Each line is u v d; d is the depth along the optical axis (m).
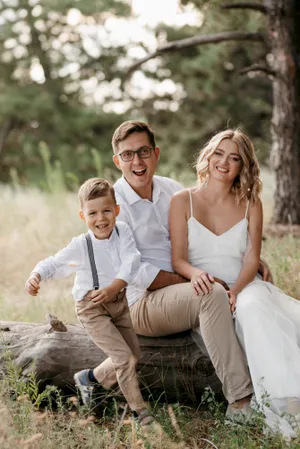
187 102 21.31
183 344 4.13
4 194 11.48
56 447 3.35
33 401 4.07
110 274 3.87
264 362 3.75
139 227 4.25
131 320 4.01
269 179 10.77
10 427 3.31
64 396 4.00
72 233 8.02
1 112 22.62
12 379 3.76
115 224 3.93
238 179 4.31
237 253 4.24
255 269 4.18
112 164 22.50
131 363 3.77
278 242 6.64
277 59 8.21
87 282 3.88
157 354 4.11
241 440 3.52
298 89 8.20
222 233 4.26
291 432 3.62
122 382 3.77
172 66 19.97
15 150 24.41
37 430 3.52
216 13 9.98
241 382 3.78
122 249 3.88
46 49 23.27
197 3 9.51
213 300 3.79
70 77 23.30
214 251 4.23
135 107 23.03
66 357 4.07
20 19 22.89
